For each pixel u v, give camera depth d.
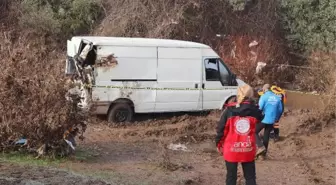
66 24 22.33
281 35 23.53
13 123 9.47
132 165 10.13
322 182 9.76
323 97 15.71
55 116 9.54
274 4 23.66
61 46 21.52
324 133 14.19
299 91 19.91
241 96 7.25
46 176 8.00
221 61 16.41
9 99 9.43
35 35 20.53
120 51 14.88
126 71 14.99
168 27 21.03
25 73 9.56
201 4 22.23
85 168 9.35
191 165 10.60
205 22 22.39
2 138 9.58
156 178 9.06
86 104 11.96
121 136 13.42
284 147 12.90
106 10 22.75
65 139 9.87
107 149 11.70
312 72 20.25
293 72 22.20
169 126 15.00
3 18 21.67
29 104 9.52
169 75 15.59
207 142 13.37
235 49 21.91
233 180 7.27
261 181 9.62
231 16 23.23
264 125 11.55
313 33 22.69
